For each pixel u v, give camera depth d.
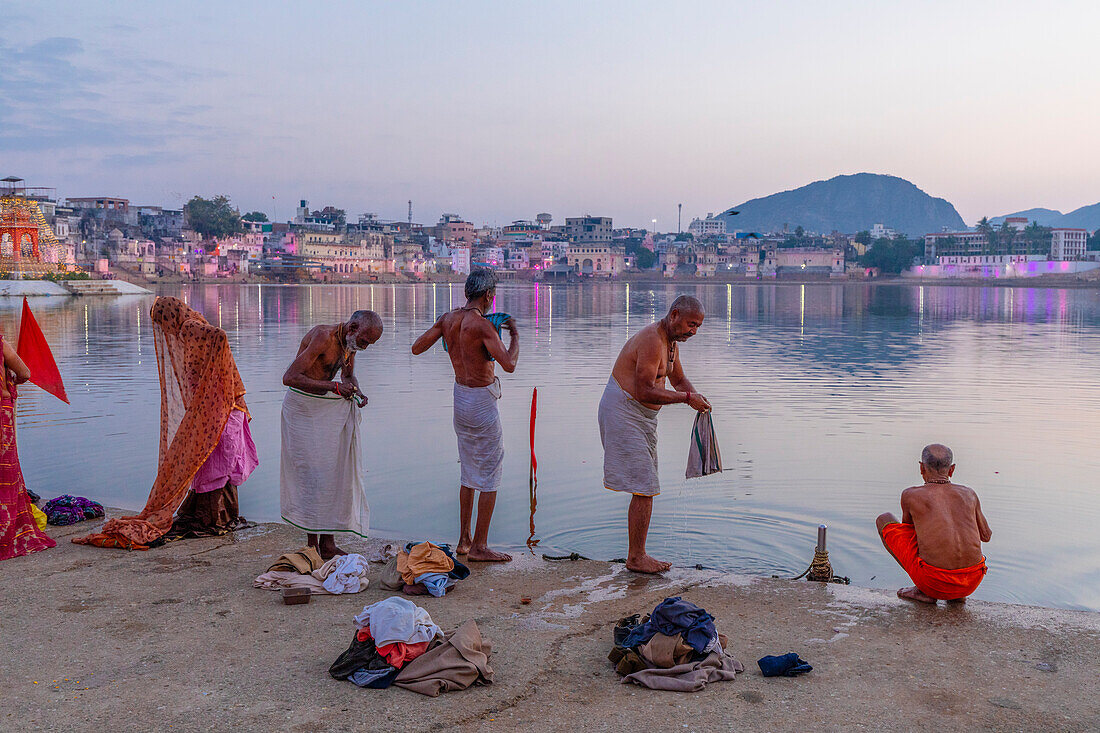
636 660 4.06
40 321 43.62
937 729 3.53
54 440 11.90
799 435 13.04
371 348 28.38
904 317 54.28
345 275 189.25
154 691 3.82
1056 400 17.00
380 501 8.81
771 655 4.25
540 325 44.59
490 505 6.12
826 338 35.91
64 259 117.56
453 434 12.64
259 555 6.13
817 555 5.78
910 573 5.20
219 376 6.58
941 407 16.00
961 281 190.00
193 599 5.12
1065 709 3.72
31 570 5.70
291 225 197.38
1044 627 4.73
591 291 124.88
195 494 6.75
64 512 7.02
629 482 5.78
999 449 12.03
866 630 4.70
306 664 4.15
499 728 3.50
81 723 3.50
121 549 6.24
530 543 7.39
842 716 3.63
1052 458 11.41
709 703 3.75
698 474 5.95
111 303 67.62
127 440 11.90
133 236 150.62
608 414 5.81
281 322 44.03
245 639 4.47
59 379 7.24
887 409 15.70
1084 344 32.41
